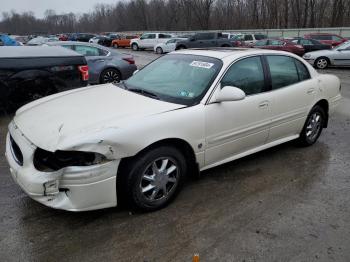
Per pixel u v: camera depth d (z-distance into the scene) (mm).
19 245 2895
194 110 3510
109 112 3312
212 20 65938
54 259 2748
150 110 3363
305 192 3871
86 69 7004
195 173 3750
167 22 75062
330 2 53375
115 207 3453
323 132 6129
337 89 5547
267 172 4352
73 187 2902
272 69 4441
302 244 2986
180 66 4230
